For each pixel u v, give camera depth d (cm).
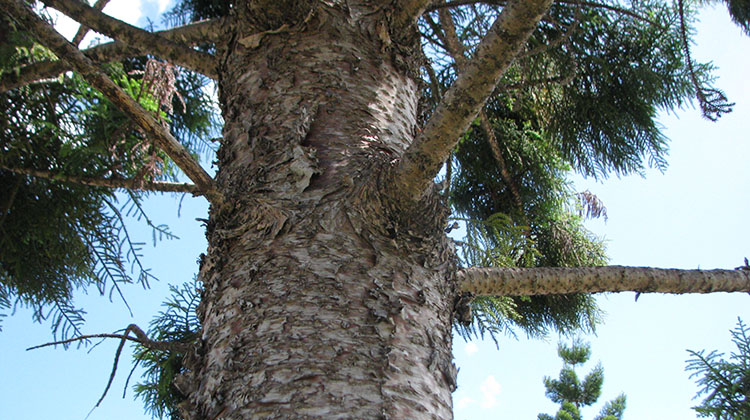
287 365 134
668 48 362
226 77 203
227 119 195
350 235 154
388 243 155
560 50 338
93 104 296
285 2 194
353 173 166
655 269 214
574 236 404
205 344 150
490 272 194
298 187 164
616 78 359
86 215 327
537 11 125
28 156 317
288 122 178
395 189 152
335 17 197
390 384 135
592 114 365
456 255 179
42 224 328
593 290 207
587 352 626
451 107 138
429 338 148
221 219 167
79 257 331
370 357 137
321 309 142
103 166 304
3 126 308
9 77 279
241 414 130
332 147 173
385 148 179
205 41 267
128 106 163
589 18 344
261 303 145
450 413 144
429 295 155
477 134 393
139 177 230
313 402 129
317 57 190
